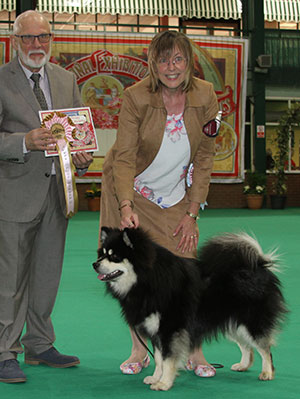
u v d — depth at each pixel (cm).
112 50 1759
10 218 381
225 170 1852
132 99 372
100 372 395
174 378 362
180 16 1888
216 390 355
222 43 1822
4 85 374
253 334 370
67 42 1733
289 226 1328
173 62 353
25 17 365
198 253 385
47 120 373
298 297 614
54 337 419
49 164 387
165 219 400
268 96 1953
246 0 1911
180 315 355
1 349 378
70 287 668
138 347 403
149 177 394
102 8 1844
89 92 1755
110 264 350
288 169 1973
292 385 364
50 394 349
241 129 1859
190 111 374
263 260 382
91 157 386
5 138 362
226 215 1627
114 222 405
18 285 387
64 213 398
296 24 2017
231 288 369
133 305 355
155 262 353
